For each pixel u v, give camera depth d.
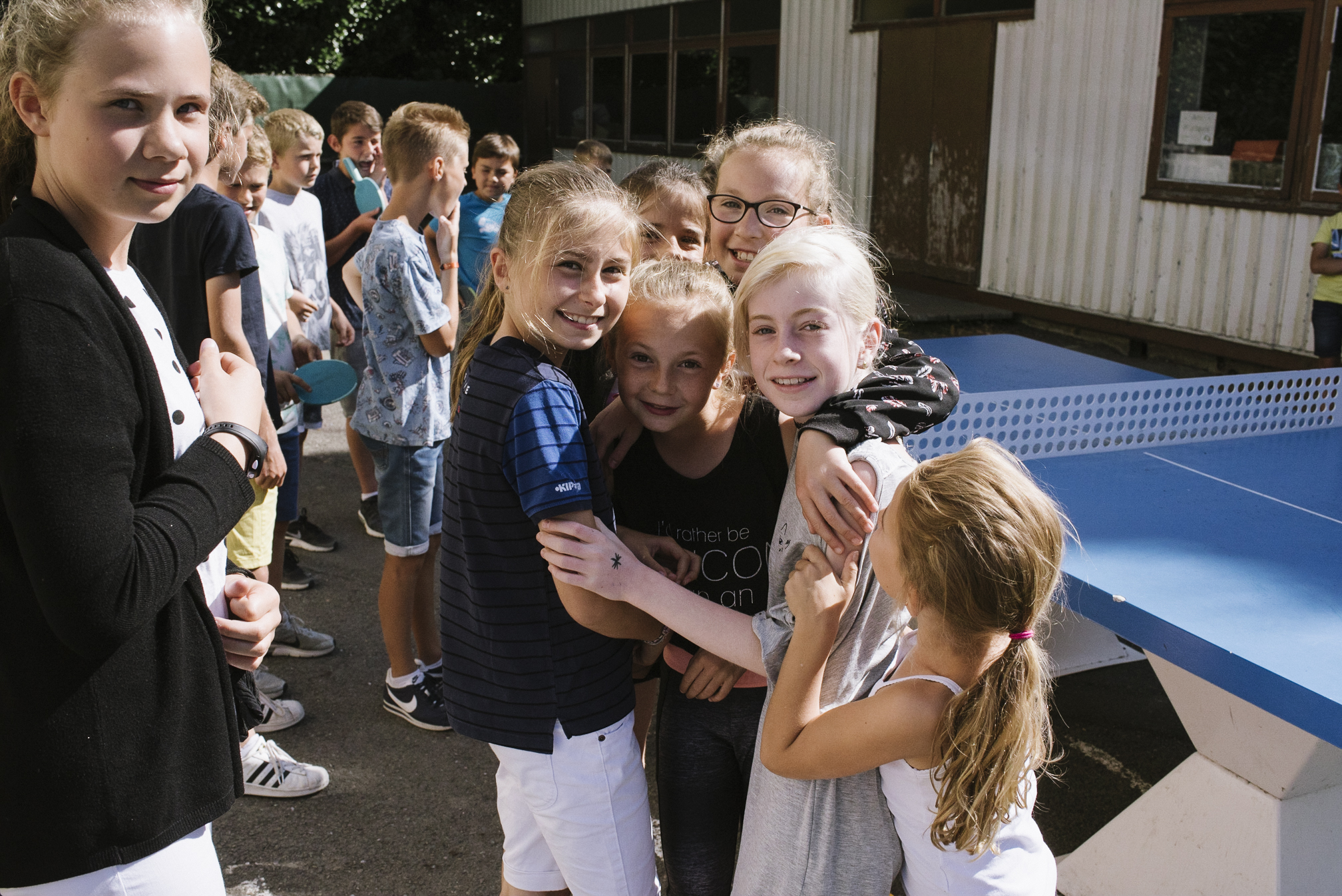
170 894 1.18
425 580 2.97
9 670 1.05
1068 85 8.15
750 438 1.69
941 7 9.25
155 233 2.77
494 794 2.63
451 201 2.94
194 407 1.28
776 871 1.45
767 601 1.69
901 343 1.68
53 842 1.08
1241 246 7.08
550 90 16.92
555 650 1.49
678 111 13.55
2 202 1.18
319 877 2.30
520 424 1.41
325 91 15.25
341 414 6.34
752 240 2.04
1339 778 1.95
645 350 1.55
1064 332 8.68
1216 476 2.42
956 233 9.48
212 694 1.22
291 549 4.07
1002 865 1.35
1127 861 2.18
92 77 1.02
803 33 11.05
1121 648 2.73
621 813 1.56
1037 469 2.45
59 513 0.97
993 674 1.26
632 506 1.74
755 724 1.69
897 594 1.32
